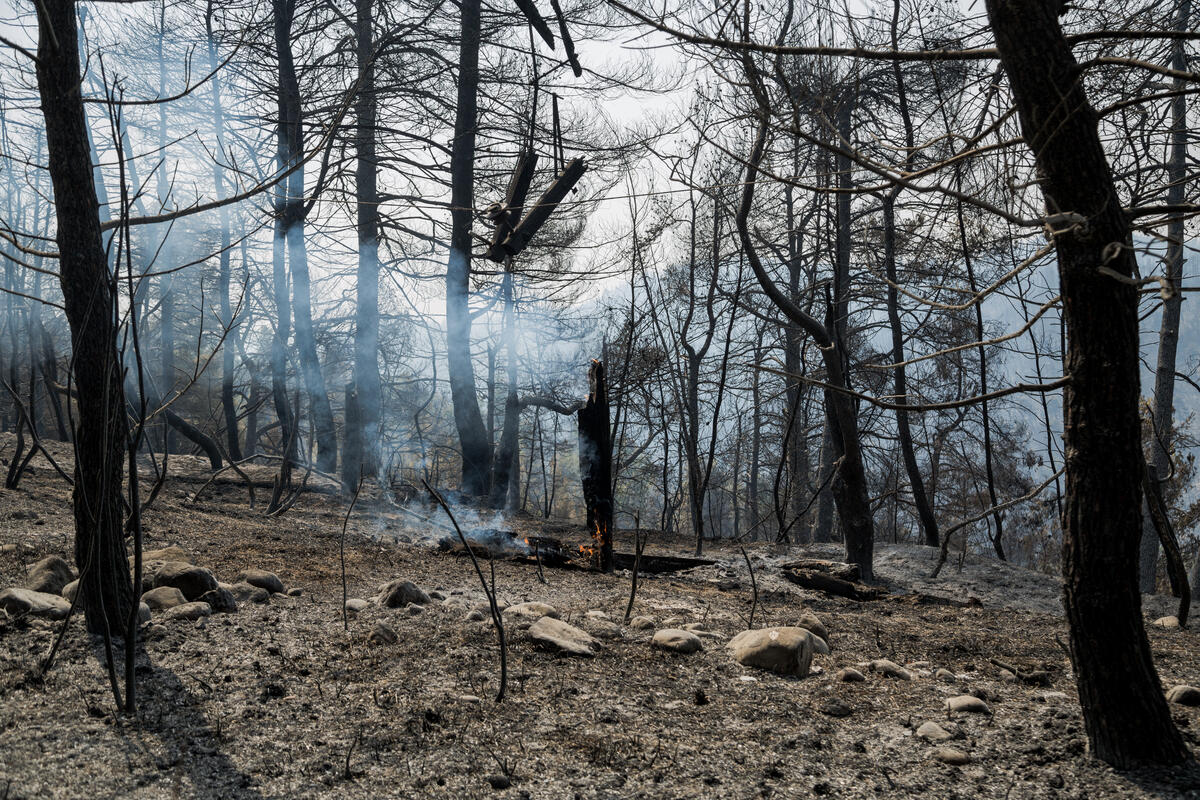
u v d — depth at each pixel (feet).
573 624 16.14
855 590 26.61
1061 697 13.17
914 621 21.75
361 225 53.52
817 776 9.76
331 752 9.49
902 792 9.37
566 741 10.26
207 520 28.55
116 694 9.94
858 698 12.84
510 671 12.75
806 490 71.97
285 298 56.59
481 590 20.11
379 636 14.06
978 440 65.72
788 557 33.06
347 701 11.12
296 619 15.31
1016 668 15.20
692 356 56.95
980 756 10.42
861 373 63.00
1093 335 9.56
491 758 9.61
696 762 9.91
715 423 34.17
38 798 7.83
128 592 13.00
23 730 9.27
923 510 40.70
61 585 15.12
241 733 9.83
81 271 12.14
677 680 13.12
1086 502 9.90
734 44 9.40
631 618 17.53
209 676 11.64
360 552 25.25
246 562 21.08
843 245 59.41
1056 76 9.07
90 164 12.20
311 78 51.72
